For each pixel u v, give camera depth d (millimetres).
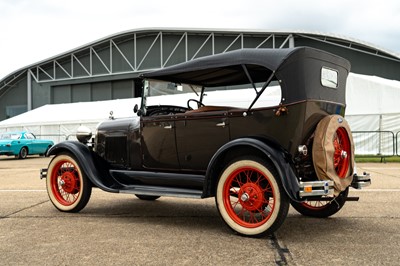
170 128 4469
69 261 3031
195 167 4336
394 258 3057
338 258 3066
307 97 3691
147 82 4828
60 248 3385
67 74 35844
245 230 3719
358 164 12109
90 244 3506
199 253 3219
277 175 3551
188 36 30969
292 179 3486
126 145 4922
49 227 4180
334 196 3945
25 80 38625
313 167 3896
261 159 3645
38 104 37312
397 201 5625
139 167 4812
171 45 31375
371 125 14828
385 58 27516
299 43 28906
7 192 6887
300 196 3457
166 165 4562
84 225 4270
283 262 2980
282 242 3541
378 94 14805
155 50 31969
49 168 5172
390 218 4535
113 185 4766
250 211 3797
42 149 20266
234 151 3943
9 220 4539
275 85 4168
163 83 4980
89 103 25562
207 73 4586
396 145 14352
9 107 39406
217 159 3834
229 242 3549
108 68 33906
